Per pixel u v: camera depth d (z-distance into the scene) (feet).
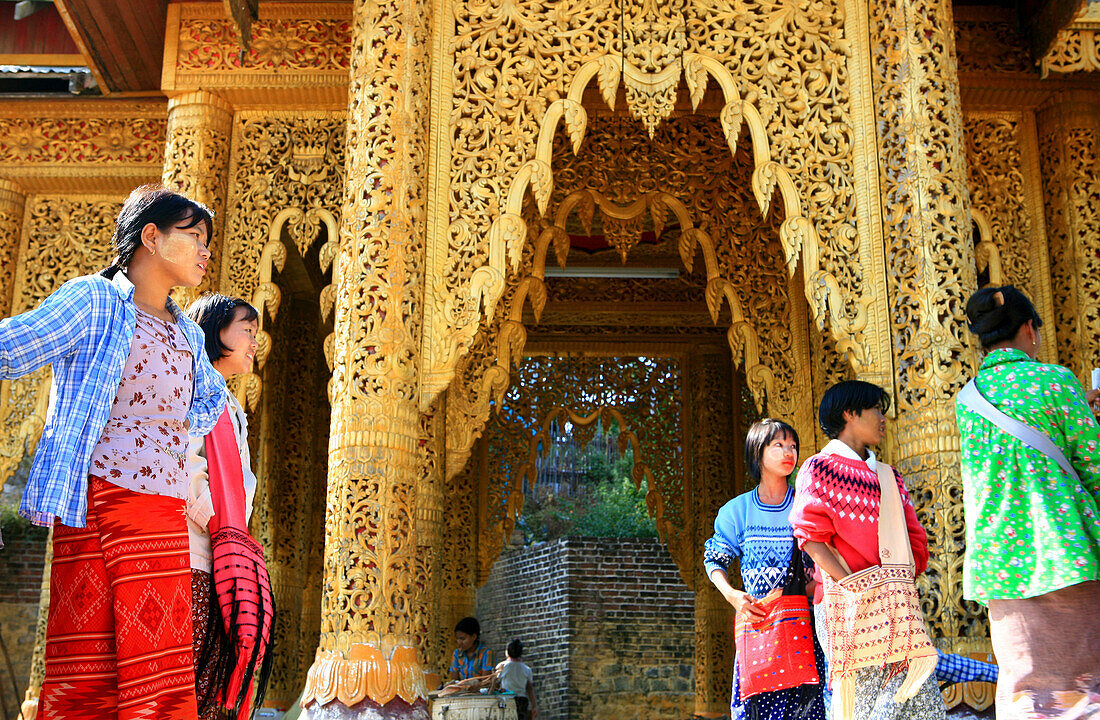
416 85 16.46
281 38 20.17
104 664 6.52
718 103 21.81
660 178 22.04
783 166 17.13
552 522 52.85
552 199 21.99
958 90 17.02
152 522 6.76
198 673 7.64
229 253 19.81
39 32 22.36
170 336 7.32
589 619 40.29
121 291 7.02
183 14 20.27
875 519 9.48
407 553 14.64
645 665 40.14
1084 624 7.90
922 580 14.75
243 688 7.75
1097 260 19.56
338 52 20.11
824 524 9.50
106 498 6.64
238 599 7.75
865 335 16.42
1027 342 9.26
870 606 9.26
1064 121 20.21
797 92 17.38
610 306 31.50
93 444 6.57
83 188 22.72
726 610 31.07
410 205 15.93
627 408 33.06
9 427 21.26
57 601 6.61
